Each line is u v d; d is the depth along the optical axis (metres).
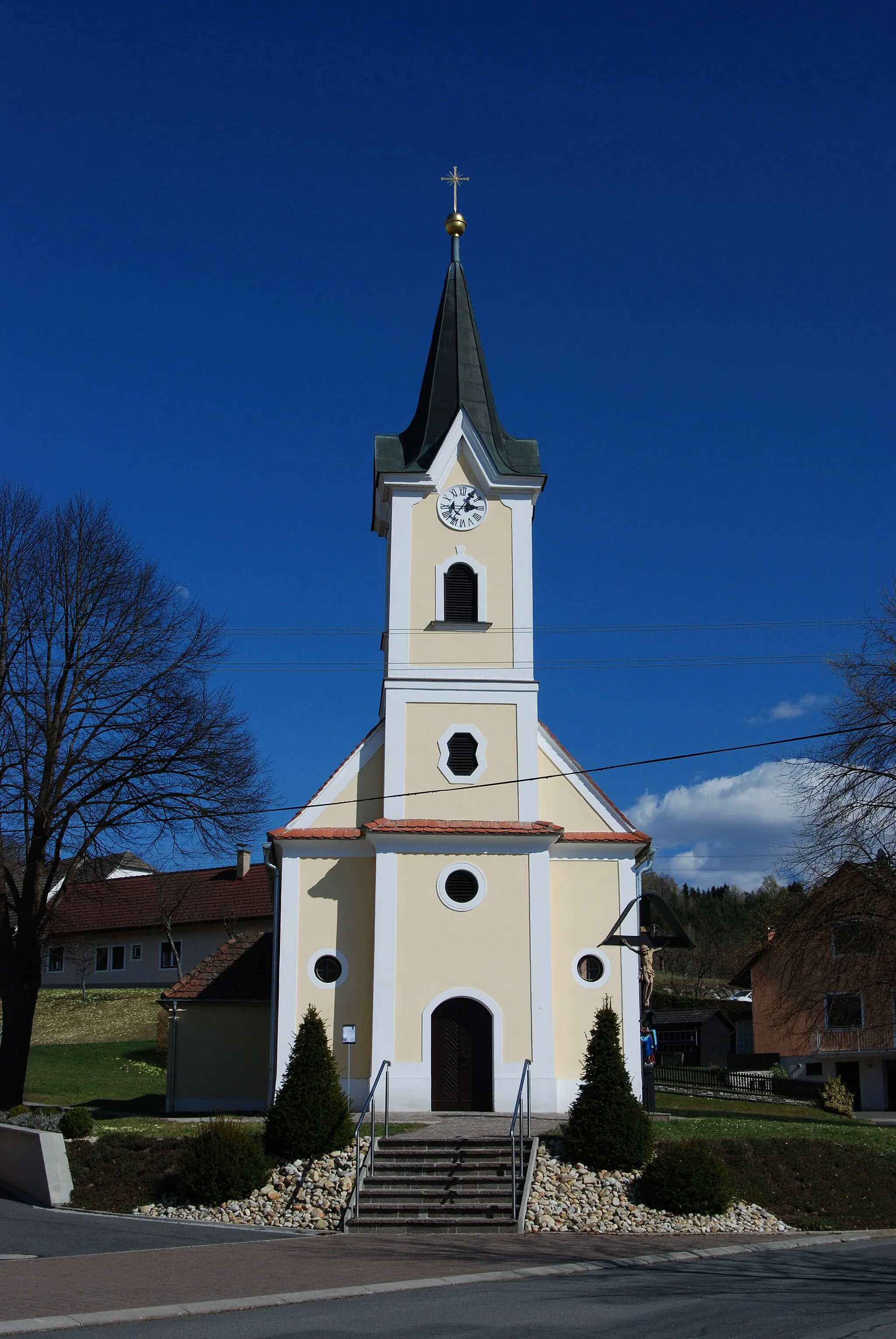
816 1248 20.31
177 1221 22.00
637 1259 18.50
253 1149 23.44
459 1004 30.78
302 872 32.16
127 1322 13.32
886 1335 12.34
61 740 35.25
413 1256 18.56
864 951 36.44
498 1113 29.58
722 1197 22.55
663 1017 68.81
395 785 32.50
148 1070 48.62
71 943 69.81
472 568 34.28
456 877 31.45
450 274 38.12
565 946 32.06
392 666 33.47
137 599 36.84
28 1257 17.84
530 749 32.97
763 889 125.75
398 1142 24.33
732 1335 12.34
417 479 34.62
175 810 35.94
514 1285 16.20
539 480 34.78
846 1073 58.75
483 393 36.53
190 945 66.50
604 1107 23.58
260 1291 15.32
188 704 36.72
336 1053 30.78
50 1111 31.20
